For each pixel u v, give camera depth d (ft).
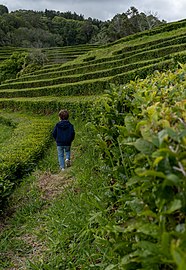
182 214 4.07
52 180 22.03
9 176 20.04
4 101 70.95
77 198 15.43
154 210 4.80
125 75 54.19
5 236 14.73
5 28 276.41
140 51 80.02
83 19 404.98
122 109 11.03
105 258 9.22
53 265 11.09
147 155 4.23
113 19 215.31
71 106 50.31
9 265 12.39
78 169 22.12
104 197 11.96
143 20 205.46
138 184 5.91
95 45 205.67
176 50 66.44
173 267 3.94
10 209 17.80
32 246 13.38
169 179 3.50
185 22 103.04
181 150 4.02
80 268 10.43
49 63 160.15
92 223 11.51
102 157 12.78
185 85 9.00
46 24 326.85
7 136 45.01
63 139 24.97
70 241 12.16
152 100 7.93
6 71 158.61
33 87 80.59
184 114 5.23
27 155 25.03
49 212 15.85
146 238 4.92
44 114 58.95
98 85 58.80
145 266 4.33
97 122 19.52
